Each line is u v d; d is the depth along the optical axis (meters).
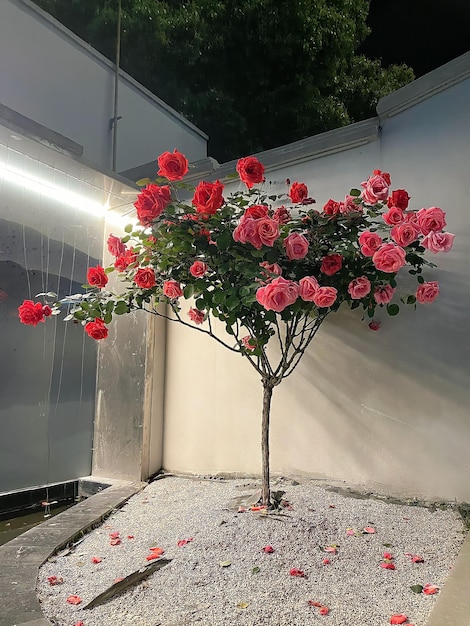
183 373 3.41
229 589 1.70
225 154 7.49
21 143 2.47
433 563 1.82
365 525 2.19
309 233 2.30
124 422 3.35
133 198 3.30
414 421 2.57
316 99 7.95
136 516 2.56
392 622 1.43
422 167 2.63
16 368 3.04
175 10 6.84
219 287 2.16
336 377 2.82
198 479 3.18
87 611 1.63
